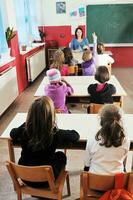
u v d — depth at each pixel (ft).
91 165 5.55
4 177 8.32
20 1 17.15
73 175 8.25
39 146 5.35
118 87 10.46
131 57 23.63
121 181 4.87
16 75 15.06
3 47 13.41
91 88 9.38
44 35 22.88
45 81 11.43
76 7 22.22
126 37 22.97
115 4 21.90
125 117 7.29
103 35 23.03
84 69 13.25
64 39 23.35
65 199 7.18
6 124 12.35
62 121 7.22
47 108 5.40
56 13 22.54
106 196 4.96
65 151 8.61
